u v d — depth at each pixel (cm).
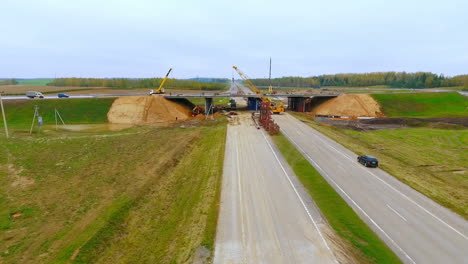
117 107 7512
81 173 3325
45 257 1808
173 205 2555
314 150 4281
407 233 2123
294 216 2316
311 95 9419
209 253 1841
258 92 9806
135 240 2047
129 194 2731
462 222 2294
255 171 3325
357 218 2308
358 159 3731
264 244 1942
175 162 3778
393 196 2734
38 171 3359
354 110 8675
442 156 4397
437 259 1844
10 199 2647
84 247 1891
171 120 7481
